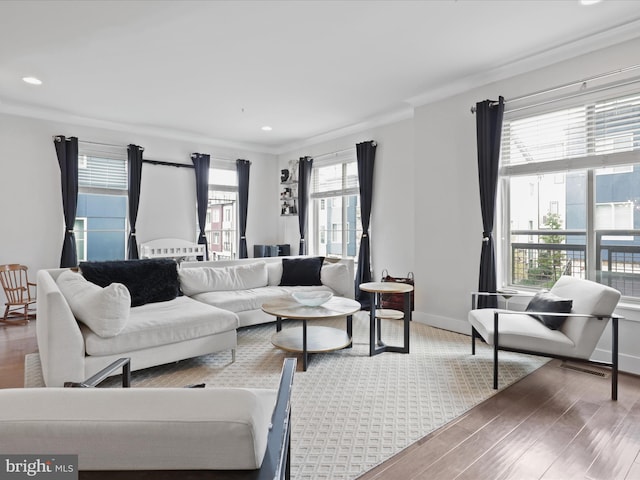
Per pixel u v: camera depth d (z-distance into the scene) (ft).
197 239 19.71
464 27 9.23
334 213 19.80
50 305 7.31
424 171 14.05
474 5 8.32
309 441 6.29
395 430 6.63
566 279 9.74
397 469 5.56
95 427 2.22
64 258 15.65
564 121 10.66
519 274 12.05
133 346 8.43
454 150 13.08
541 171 11.09
